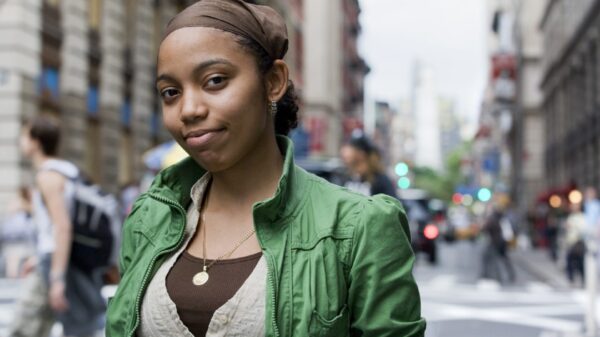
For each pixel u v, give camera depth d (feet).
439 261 107.86
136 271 8.07
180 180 8.30
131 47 87.61
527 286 69.92
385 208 7.76
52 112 67.36
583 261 67.51
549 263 98.12
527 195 222.89
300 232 7.62
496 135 361.92
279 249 7.50
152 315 7.63
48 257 18.52
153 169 48.93
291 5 169.58
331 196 7.84
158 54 7.66
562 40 175.52
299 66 184.96
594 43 136.87
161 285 7.68
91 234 18.57
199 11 7.56
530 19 233.76
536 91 229.04
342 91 254.88
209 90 7.48
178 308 7.54
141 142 89.66
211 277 7.56
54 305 18.11
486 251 73.56
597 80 134.21
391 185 24.61
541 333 41.16
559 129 181.37
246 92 7.51
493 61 232.94
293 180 7.83
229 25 7.51
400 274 7.70
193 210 8.09
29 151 18.67
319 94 206.80
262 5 7.95
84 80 73.05
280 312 7.31
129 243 8.49
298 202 7.77
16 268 42.75
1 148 59.16
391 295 7.67
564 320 46.57
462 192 304.30
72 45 70.59
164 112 7.66
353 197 7.86
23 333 18.66
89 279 18.81
